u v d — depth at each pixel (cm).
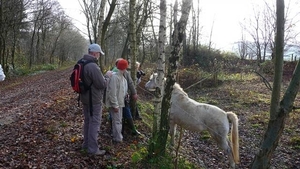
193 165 662
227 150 673
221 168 709
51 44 5806
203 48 2931
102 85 542
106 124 748
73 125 739
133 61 795
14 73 2906
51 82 2178
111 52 3778
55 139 621
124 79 649
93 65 536
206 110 688
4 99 1425
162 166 559
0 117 858
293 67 2598
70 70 3716
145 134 755
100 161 535
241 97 1570
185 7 537
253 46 3228
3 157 512
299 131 992
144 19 1031
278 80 425
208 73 2097
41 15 4066
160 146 576
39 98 1318
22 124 744
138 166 548
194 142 866
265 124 1081
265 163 428
